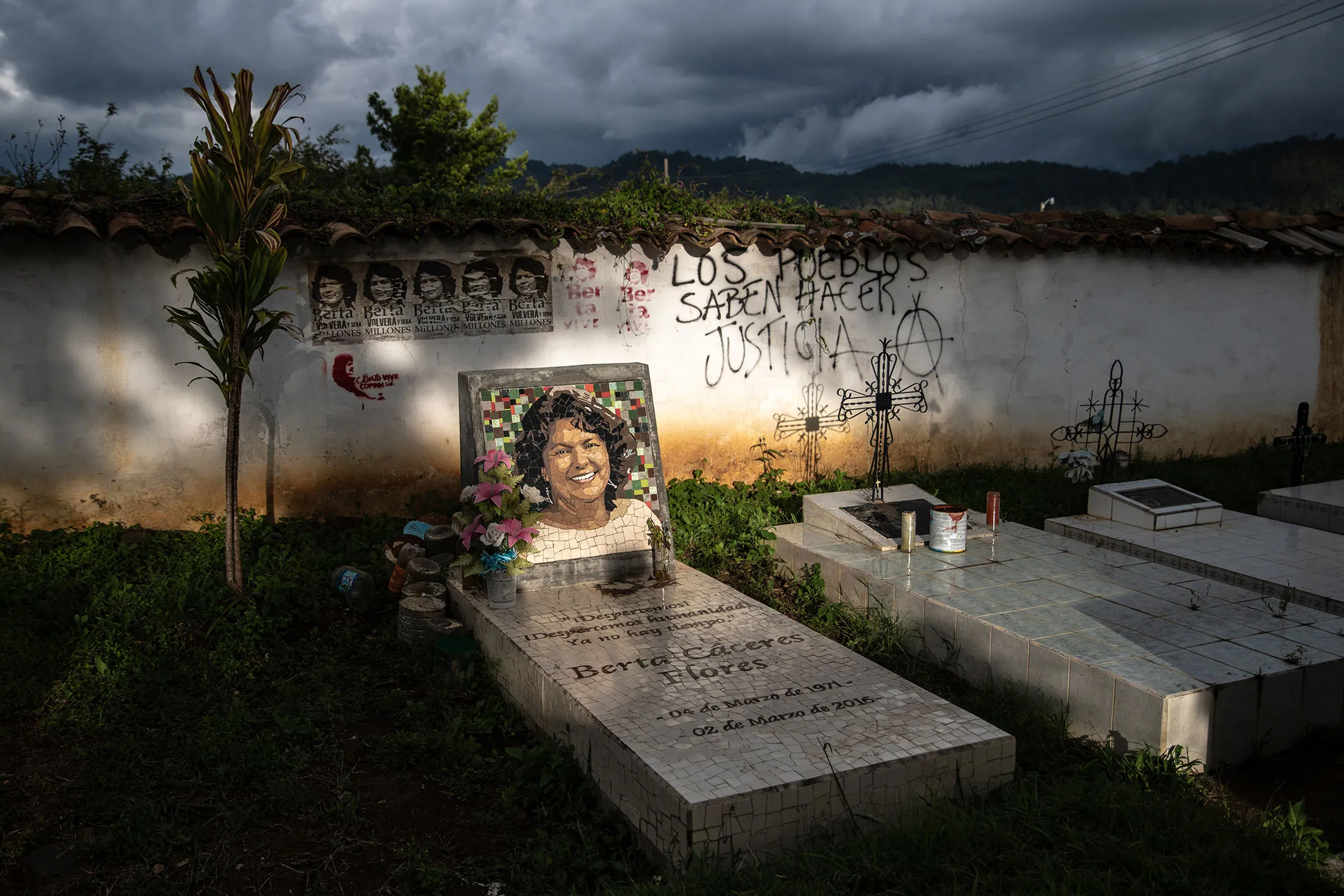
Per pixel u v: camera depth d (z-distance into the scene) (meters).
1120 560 6.61
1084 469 9.34
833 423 9.45
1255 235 10.72
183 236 7.11
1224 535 7.02
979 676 5.42
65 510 7.14
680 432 8.91
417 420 7.96
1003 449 10.14
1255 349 10.98
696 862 3.60
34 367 6.95
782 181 103.88
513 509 6.09
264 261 5.96
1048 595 5.85
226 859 3.95
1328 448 11.09
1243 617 5.43
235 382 6.12
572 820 4.27
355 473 7.84
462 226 7.73
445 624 5.94
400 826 4.22
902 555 6.74
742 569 7.31
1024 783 4.11
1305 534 7.05
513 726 5.14
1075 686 4.81
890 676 4.89
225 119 5.79
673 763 3.95
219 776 4.44
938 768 4.04
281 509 7.68
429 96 22.12
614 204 8.50
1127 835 3.67
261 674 5.53
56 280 6.92
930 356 9.70
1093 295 10.18
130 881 3.79
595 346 8.47
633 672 4.92
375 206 7.76
